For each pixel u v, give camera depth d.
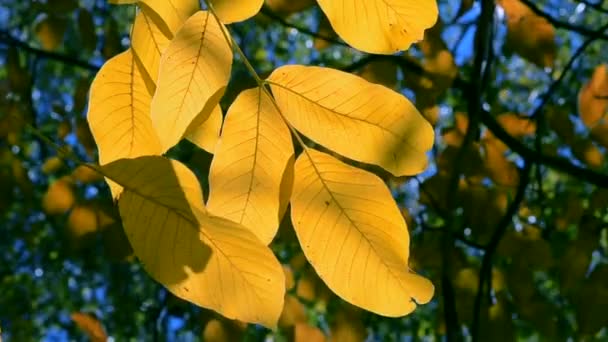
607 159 2.87
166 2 0.83
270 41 6.78
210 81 0.78
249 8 0.79
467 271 2.52
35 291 6.57
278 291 0.80
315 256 0.83
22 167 2.32
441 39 2.18
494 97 3.41
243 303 0.80
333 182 0.83
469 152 2.51
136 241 0.80
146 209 0.80
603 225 2.24
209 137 0.86
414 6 0.78
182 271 0.80
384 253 0.83
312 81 0.82
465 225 2.64
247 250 0.80
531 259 2.38
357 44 0.78
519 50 2.21
